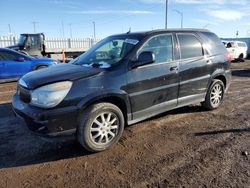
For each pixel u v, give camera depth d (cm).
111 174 360
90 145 408
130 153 418
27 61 1095
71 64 494
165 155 410
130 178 349
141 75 457
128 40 489
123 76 435
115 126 433
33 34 2080
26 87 411
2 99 771
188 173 358
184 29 562
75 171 368
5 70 1044
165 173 359
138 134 491
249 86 988
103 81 414
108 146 428
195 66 553
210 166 375
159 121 560
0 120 573
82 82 399
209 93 609
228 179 343
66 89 386
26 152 424
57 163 390
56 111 378
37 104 387
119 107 455
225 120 569
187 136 482
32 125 390
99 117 415
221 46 637
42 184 339
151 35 489
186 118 580
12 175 360
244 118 582
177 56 522
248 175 352
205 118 581
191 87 554
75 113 391
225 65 634
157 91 485
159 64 486
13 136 486
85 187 331
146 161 392
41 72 444
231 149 428
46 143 455
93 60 490
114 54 477
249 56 2906
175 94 522
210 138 473
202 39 587
